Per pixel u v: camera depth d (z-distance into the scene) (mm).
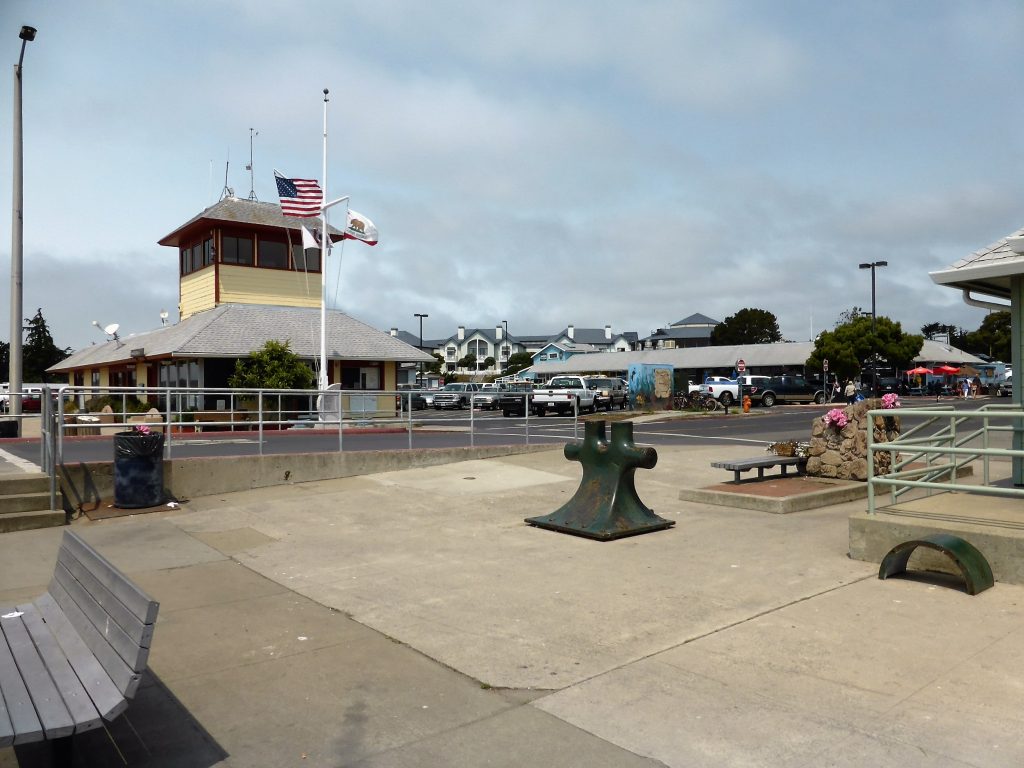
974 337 92812
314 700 4438
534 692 4496
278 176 25469
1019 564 6289
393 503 10812
